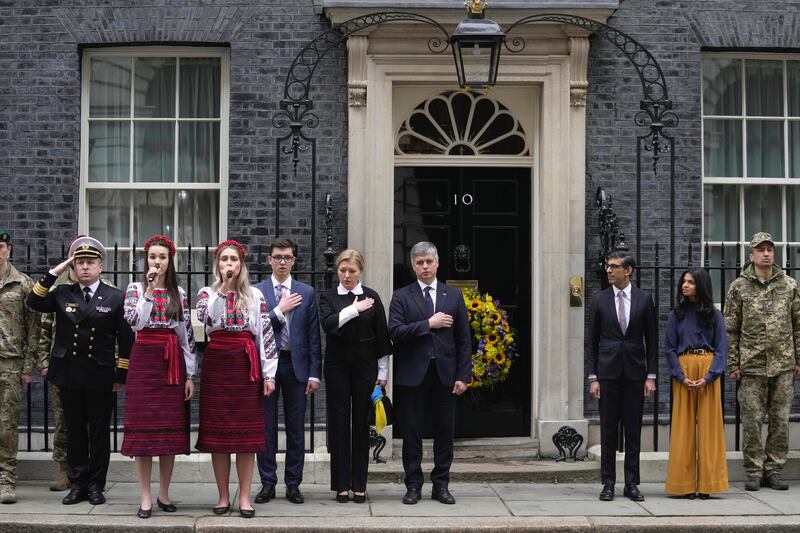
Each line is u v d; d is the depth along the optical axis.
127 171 9.61
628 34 9.45
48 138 9.34
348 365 7.63
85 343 7.39
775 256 9.84
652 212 9.48
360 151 9.29
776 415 8.23
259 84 9.39
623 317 7.86
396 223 9.63
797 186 9.82
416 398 7.65
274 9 9.40
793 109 9.84
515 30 9.26
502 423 9.62
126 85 9.63
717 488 7.82
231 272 7.18
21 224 9.30
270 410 7.70
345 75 9.41
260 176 9.39
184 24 9.36
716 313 7.91
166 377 7.09
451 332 7.72
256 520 7.01
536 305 9.52
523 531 6.93
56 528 6.86
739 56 9.80
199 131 9.66
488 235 9.67
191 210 9.67
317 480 8.41
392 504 7.60
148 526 6.84
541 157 9.47
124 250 9.62
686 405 7.91
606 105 9.47
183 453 7.12
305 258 9.34
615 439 7.87
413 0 9.08
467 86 8.40
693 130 9.52
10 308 7.67
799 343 8.27
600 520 7.09
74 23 9.34
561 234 9.30
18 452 8.48
